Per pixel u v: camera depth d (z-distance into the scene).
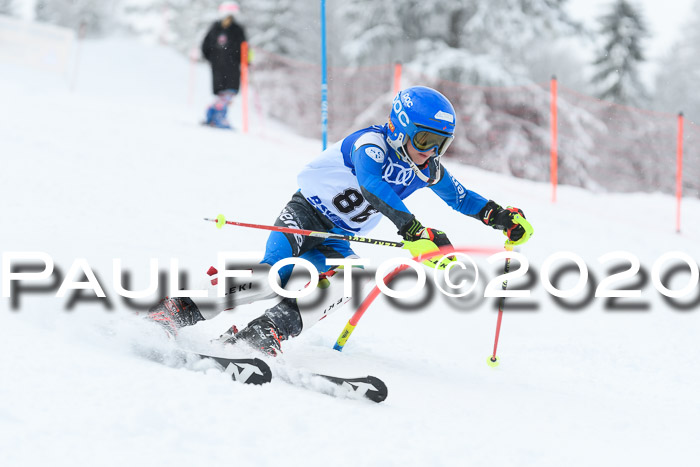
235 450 5.47
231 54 33.78
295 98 65.88
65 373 6.36
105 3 90.06
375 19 58.75
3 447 4.93
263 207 20.33
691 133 67.38
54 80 47.94
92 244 13.75
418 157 8.85
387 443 6.12
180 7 89.81
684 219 29.88
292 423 6.18
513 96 52.47
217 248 15.53
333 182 9.30
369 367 9.38
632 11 73.62
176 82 57.34
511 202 27.08
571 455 6.61
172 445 5.38
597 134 64.94
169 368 7.18
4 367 6.23
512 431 7.15
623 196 34.97
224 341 8.64
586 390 9.90
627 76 73.38
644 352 12.59
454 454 6.13
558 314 14.85
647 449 7.10
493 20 51.88
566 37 52.19
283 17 67.00
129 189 19.42
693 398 10.01
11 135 23.33
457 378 9.51
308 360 9.47
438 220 22.00
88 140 24.56
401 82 52.47
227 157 25.77
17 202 16.12
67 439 5.20
